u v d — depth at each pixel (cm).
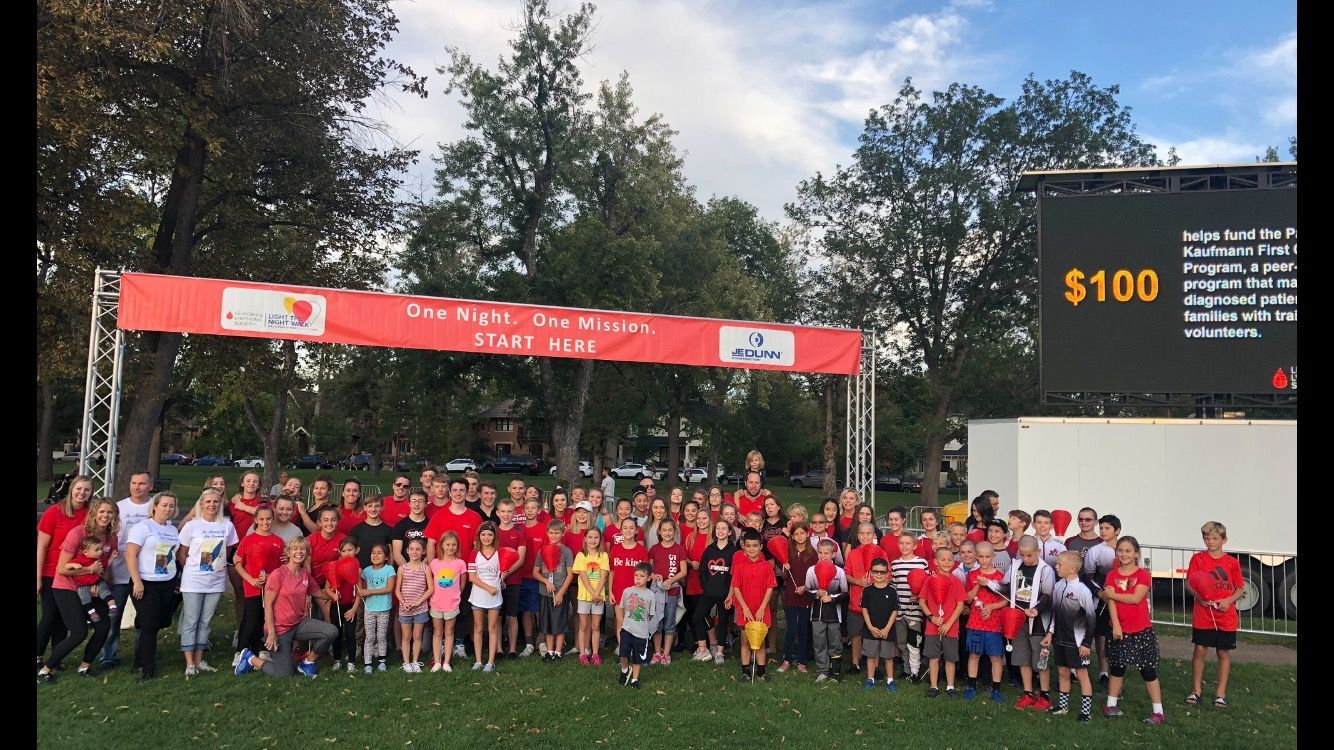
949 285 3041
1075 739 577
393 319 1070
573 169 2697
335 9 1703
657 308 2941
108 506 662
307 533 815
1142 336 1200
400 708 609
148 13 1380
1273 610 1000
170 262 1709
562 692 660
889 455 5216
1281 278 1145
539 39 2619
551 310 1127
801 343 1227
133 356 1744
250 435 4738
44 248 1547
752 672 719
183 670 697
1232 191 1174
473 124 2684
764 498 852
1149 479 1096
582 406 2748
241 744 530
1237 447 1071
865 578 725
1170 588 1197
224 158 1680
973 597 684
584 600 763
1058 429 1130
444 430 4412
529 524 837
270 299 1032
